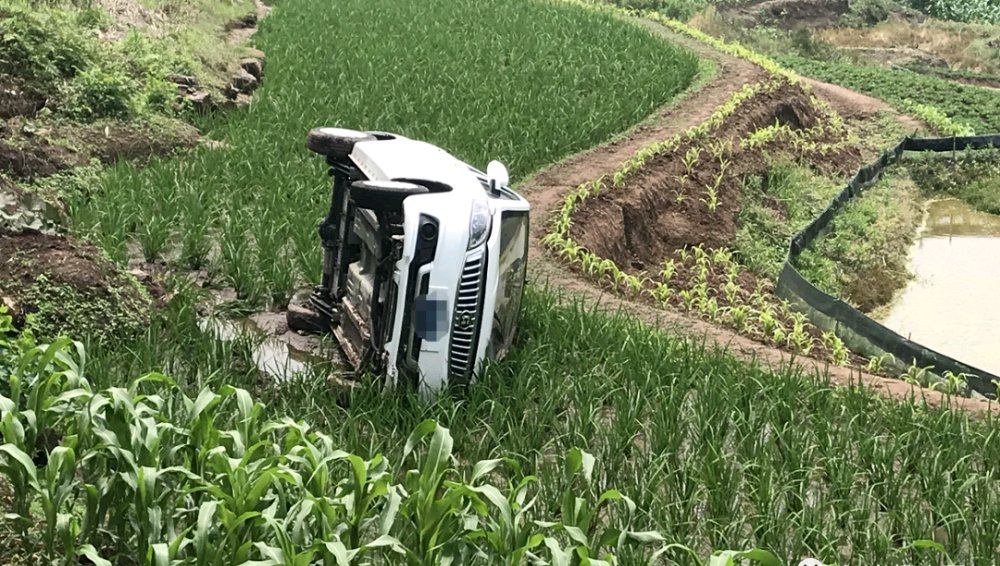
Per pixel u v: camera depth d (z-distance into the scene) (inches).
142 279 381.1
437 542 198.1
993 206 912.3
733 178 767.7
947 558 238.1
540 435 292.7
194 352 329.4
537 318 393.7
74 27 651.5
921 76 1390.3
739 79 1023.0
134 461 202.2
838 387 370.9
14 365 254.8
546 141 704.4
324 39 925.8
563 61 952.3
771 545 245.1
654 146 740.0
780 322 506.0
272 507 198.4
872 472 289.7
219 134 617.0
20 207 347.9
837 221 788.0
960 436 318.3
